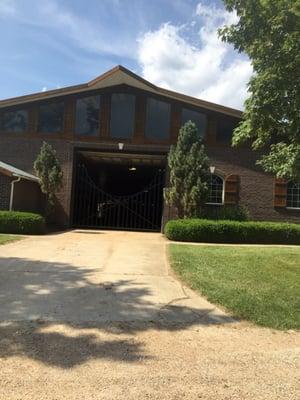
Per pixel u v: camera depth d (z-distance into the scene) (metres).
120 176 27.55
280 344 4.82
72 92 18.66
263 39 7.11
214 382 3.77
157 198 20.47
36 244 12.02
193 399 3.44
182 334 5.01
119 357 4.25
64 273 7.97
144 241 14.27
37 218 15.09
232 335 5.05
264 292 6.77
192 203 16.11
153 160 21.11
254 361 4.29
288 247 13.23
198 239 14.64
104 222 21.00
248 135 8.14
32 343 4.55
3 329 4.96
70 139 18.86
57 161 17.64
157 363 4.14
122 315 5.61
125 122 18.83
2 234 14.34
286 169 7.45
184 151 16.52
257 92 7.04
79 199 20.11
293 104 6.94
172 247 11.96
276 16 6.82
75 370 3.91
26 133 18.98
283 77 6.81
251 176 18.41
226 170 18.45
